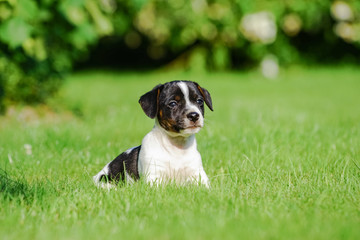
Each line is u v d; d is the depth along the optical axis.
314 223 4.18
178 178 5.85
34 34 10.49
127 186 5.47
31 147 7.91
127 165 6.05
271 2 24.52
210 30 24.67
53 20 10.78
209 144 7.89
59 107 12.62
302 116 10.98
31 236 4.05
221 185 5.45
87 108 13.84
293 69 26.86
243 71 27.19
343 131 8.74
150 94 5.91
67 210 4.64
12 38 9.51
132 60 32.06
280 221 4.23
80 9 10.63
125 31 26.55
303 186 5.51
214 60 26.22
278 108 12.93
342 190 5.28
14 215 4.48
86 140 8.42
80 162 7.12
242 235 3.89
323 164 6.45
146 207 4.74
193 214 4.45
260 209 4.63
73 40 11.05
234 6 24.12
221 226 4.07
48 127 10.12
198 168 5.95
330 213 4.55
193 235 3.89
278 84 21.27
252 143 7.86
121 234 3.99
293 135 8.32
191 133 5.63
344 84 20.84
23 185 5.61
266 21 23.72
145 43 30.84
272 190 5.44
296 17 25.41
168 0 23.48
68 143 8.05
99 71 29.62
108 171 6.23
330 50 29.05
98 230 4.10
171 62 28.03
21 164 6.91
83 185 5.72
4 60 11.05
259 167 6.43
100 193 5.25
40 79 12.38
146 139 5.93
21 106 11.91
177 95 5.75
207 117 11.47
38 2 10.00
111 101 15.82
